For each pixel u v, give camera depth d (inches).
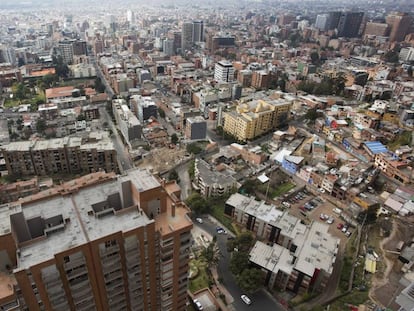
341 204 7239.2
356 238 6299.2
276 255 5265.8
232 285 5315.0
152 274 3051.2
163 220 2938.0
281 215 6190.9
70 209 2775.6
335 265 5664.4
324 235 5639.8
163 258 2930.6
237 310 4881.9
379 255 5807.1
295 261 5036.9
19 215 2469.2
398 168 7755.9
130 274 2859.3
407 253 5467.5
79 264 2496.3
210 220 6776.6
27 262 2267.5
